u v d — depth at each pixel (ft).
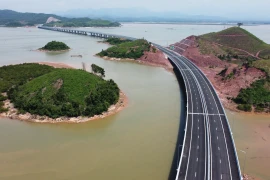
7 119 301.22
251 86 375.86
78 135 264.31
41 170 209.26
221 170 196.24
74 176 201.77
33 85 351.67
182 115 310.04
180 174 190.90
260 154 234.79
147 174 203.10
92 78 366.63
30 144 247.29
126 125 284.00
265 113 323.37
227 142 235.81
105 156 226.99
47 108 305.73
